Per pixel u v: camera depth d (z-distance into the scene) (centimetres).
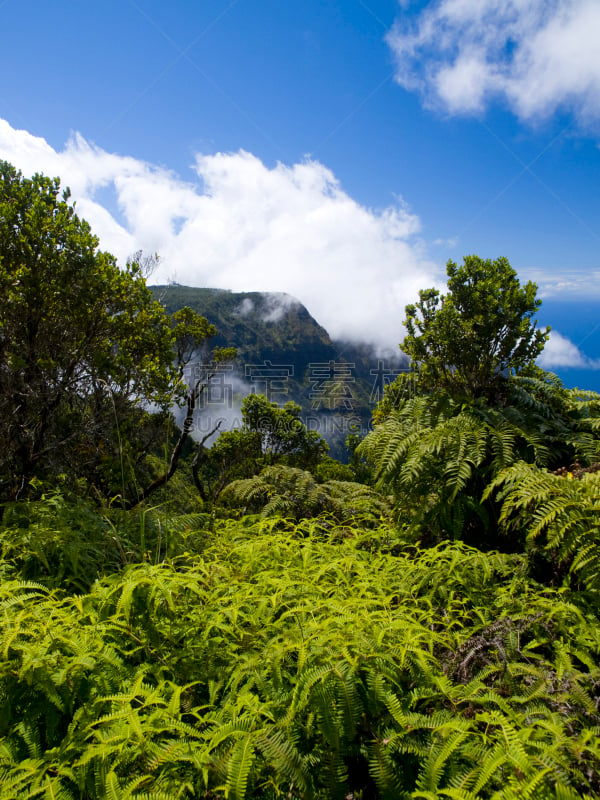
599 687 167
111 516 334
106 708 154
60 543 249
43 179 433
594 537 218
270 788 135
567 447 340
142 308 507
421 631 189
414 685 167
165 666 173
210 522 382
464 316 407
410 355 443
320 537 344
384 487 373
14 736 148
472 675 179
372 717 152
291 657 176
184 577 211
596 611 211
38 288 388
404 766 143
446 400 392
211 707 163
